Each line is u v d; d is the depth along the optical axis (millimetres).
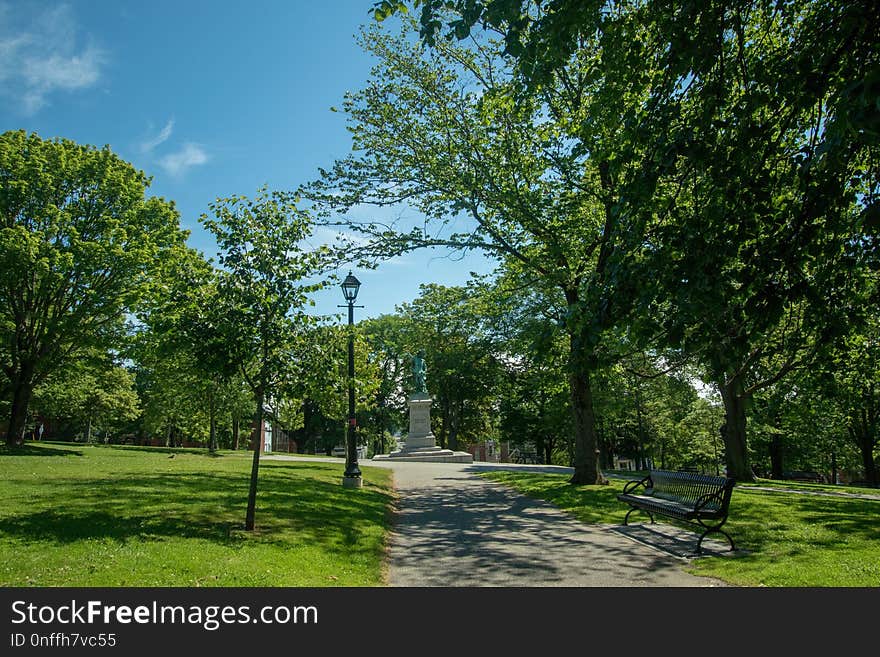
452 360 53594
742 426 24281
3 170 24938
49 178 24938
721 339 6109
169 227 27828
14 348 25266
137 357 26531
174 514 9938
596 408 33438
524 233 19359
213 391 33125
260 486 14938
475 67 17641
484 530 11281
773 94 6793
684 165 7098
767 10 7969
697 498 9883
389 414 61094
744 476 23844
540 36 6719
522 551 9195
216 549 7730
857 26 5988
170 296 9195
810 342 9195
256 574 6828
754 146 6684
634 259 6512
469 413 60156
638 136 6980
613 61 7434
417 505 15539
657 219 8320
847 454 49625
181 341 9172
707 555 8625
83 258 24500
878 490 22141
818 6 7387
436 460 38750
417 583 7262
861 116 4215
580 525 11789
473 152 18109
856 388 18219
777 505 13156
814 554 8312
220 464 22797
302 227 9781
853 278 7195
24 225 24922
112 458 22656
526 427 59062
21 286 24922
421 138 18438
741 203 6508
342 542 9211
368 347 28922
